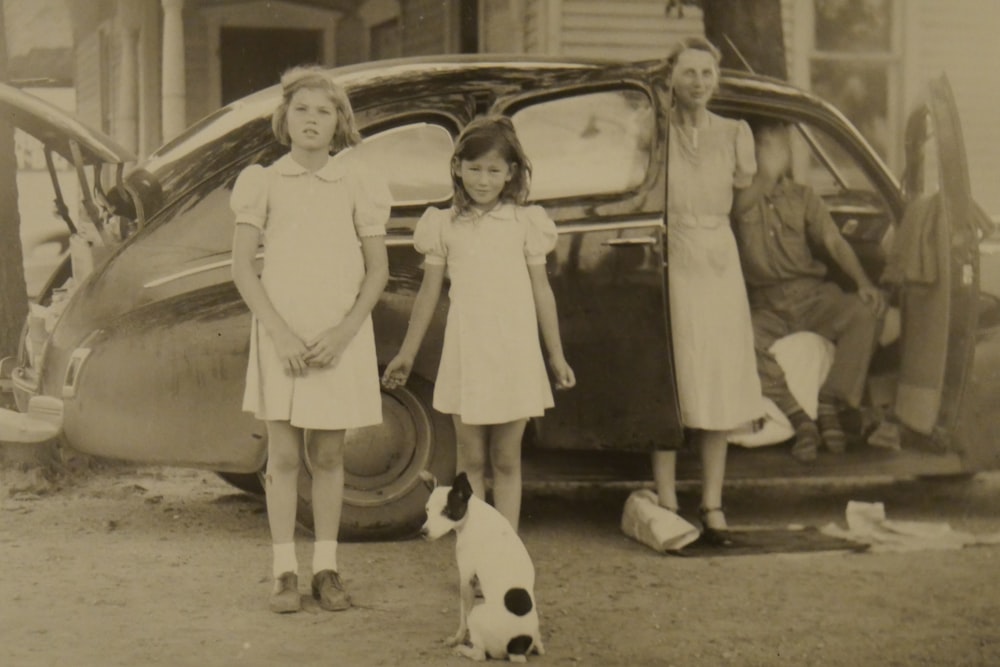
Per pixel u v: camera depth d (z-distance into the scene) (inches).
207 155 246.8
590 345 245.3
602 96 251.3
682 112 249.9
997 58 478.6
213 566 230.5
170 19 459.5
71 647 183.5
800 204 280.7
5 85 247.9
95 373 237.5
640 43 454.0
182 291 239.6
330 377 200.7
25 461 305.1
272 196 203.9
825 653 185.2
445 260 214.8
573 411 245.8
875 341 276.2
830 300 275.7
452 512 181.5
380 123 249.1
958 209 254.2
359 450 243.4
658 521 246.7
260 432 238.2
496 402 207.5
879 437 269.3
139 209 244.2
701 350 246.8
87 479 313.0
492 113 251.8
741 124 252.7
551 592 216.5
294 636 189.6
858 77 476.4
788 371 267.3
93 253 256.5
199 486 311.1
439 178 250.7
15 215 332.8
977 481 319.0
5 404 296.4
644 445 244.4
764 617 202.5
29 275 526.9
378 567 229.3
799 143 330.3
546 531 265.0
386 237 245.4
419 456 245.3
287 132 207.3
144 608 203.3
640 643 189.0
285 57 540.7
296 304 201.0
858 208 305.3
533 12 450.9
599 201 246.8
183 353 236.8
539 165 250.4
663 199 244.8
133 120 517.3
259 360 202.8
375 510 244.2
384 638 189.0
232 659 178.7
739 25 374.0
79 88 618.2
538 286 213.2
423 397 244.4
